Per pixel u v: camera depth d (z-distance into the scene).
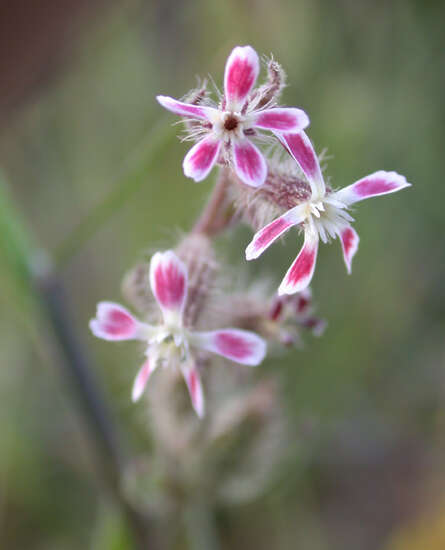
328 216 0.15
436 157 0.26
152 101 0.26
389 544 0.25
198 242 0.16
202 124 0.15
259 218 0.15
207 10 0.25
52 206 0.28
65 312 0.18
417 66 0.25
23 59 0.18
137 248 0.24
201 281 0.16
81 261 0.27
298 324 0.17
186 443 0.18
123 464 0.19
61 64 0.19
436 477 0.25
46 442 0.25
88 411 0.18
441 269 0.26
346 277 0.25
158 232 0.24
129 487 0.18
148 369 0.15
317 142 0.24
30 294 0.18
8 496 0.24
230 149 0.14
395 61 0.25
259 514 0.24
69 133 0.27
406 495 0.26
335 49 0.25
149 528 0.19
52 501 0.24
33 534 0.24
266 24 0.24
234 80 0.14
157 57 0.26
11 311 0.25
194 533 0.20
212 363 0.17
